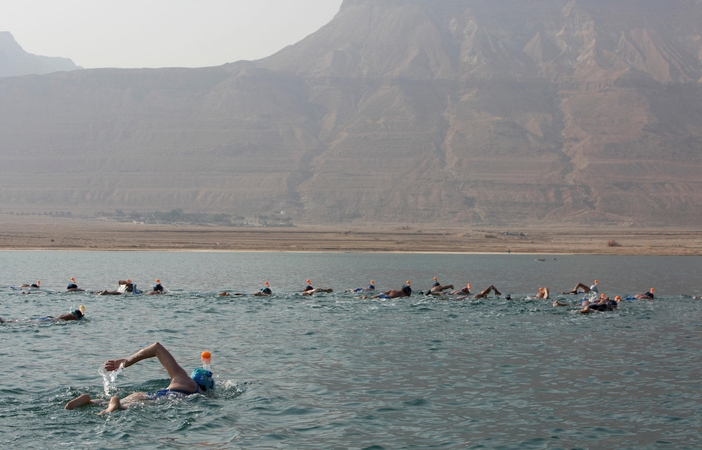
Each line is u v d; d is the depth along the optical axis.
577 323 33.91
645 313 38.28
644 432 15.74
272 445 14.42
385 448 14.40
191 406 16.88
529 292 53.34
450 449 14.44
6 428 14.98
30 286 49.78
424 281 63.69
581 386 20.03
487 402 18.12
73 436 14.56
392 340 28.00
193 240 151.50
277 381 20.17
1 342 26.12
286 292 50.25
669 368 22.67
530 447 14.64
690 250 140.88
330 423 16.05
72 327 30.52
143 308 38.38
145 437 14.62
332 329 31.06
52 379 19.88
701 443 15.02
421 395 18.73
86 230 184.38
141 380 19.86
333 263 91.81
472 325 32.88
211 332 29.73
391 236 188.38
